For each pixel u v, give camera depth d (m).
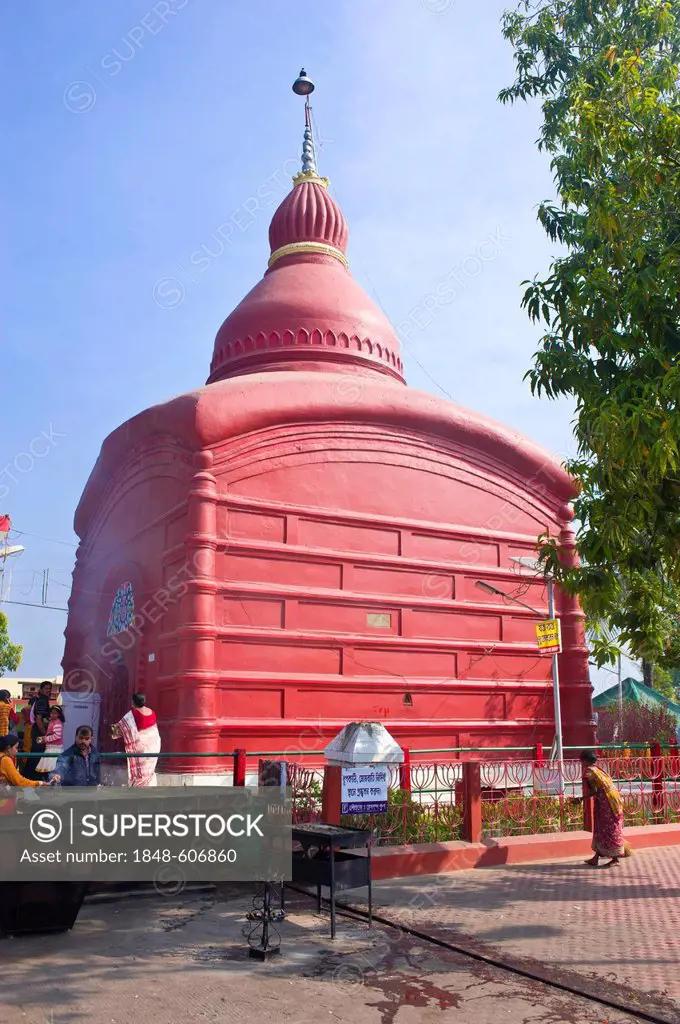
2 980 5.57
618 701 26.19
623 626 8.20
